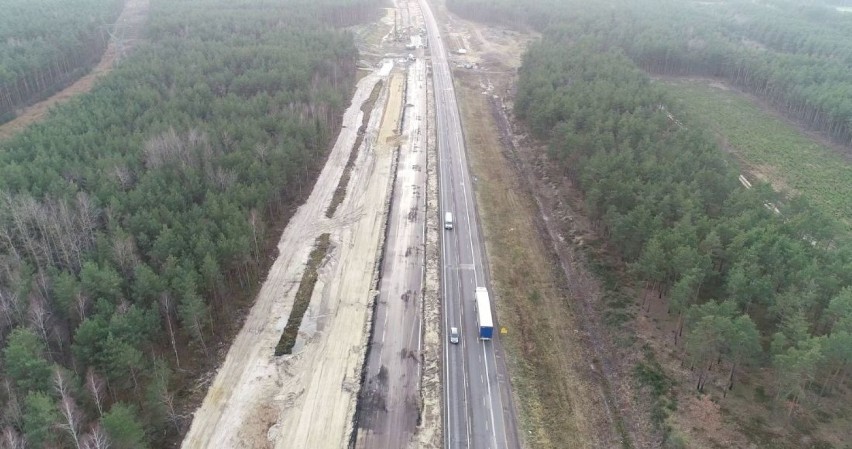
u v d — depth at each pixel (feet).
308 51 486.38
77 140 315.58
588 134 332.80
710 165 305.32
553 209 328.29
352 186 353.51
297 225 310.86
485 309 236.63
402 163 384.06
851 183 357.20
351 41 566.77
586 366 221.87
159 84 409.28
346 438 190.90
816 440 178.29
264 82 419.74
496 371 219.20
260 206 277.23
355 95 501.15
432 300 256.52
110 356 183.52
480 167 381.60
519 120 452.76
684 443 182.29
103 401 187.93
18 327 191.42
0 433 164.86
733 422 186.19
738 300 212.02
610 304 246.68
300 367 218.79
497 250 293.64
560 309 252.01
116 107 368.68
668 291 241.76
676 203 259.39
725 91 527.40
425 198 341.62
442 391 209.77
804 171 372.58
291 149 327.26
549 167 372.79
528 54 525.34
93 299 210.18
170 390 204.54
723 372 205.05
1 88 422.82
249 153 309.83
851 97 414.62
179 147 311.88
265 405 201.87
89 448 160.15
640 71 456.86
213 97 396.37
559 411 202.59
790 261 217.15
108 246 226.38
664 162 300.20
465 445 189.37
